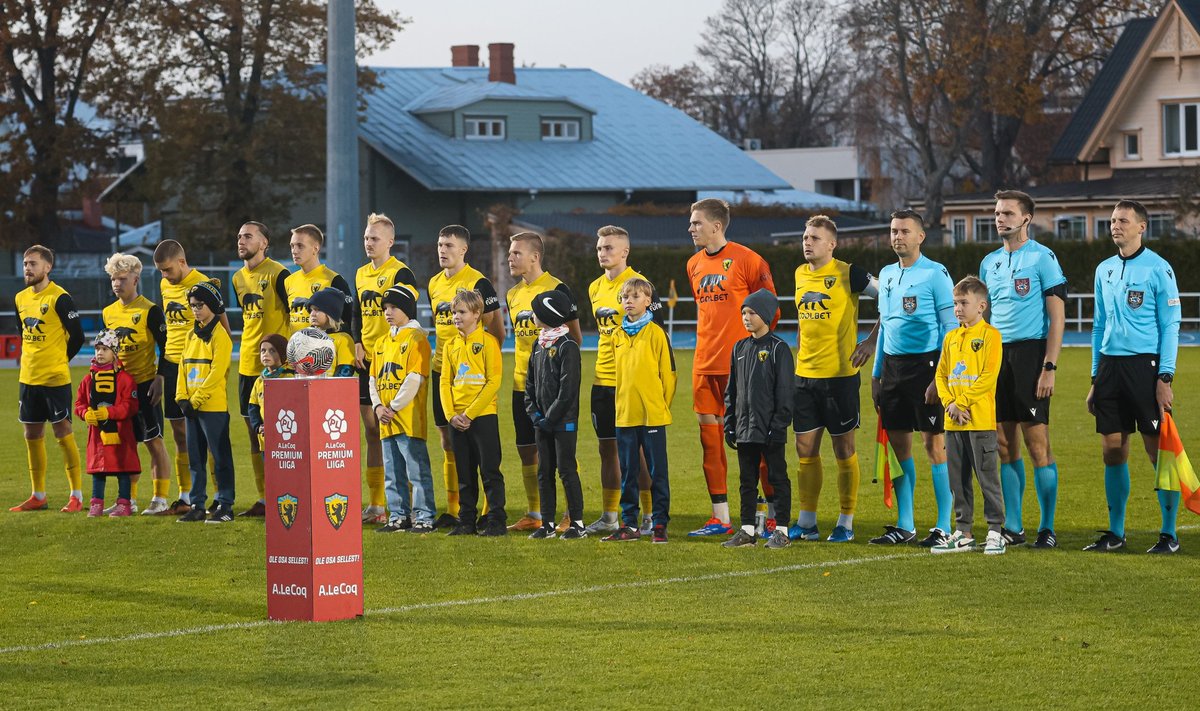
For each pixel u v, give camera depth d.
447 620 8.09
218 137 48.88
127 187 55.31
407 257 56.31
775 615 8.09
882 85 59.22
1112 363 9.98
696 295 11.16
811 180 84.50
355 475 8.20
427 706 6.37
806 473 10.76
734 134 93.88
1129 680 6.64
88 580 9.46
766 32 92.25
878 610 8.17
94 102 49.38
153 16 48.00
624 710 6.28
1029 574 9.13
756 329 10.24
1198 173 42.16
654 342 10.59
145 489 14.34
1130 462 14.66
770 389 10.27
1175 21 48.88
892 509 12.27
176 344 12.48
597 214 54.59
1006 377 10.20
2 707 6.44
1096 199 48.06
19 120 48.69
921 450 16.11
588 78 68.69
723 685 6.64
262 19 48.84
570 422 10.80
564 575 9.41
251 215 49.59
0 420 21.22
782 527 10.39
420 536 11.16
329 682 6.79
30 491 14.20
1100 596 8.45
